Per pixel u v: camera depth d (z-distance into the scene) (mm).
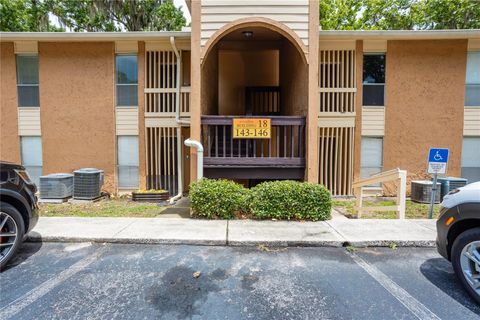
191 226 4812
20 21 13680
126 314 2406
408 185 8492
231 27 6500
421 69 8328
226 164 6672
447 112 8320
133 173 8828
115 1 14867
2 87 8547
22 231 3447
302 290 2820
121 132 8711
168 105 8664
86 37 8156
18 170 3631
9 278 3051
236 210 5406
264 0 6496
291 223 5008
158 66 8672
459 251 2734
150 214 6117
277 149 6816
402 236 4242
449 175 8375
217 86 9859
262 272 3227
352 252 3859
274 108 10953
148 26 16000
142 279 3041
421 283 2967
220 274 3174
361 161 8586
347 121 8469
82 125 8656
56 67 8523
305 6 6539
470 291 2641
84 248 3969
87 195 7930
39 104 8609
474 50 8195
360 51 8344
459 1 12555
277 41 9844
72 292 2760
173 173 8875
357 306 2541
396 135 8453
